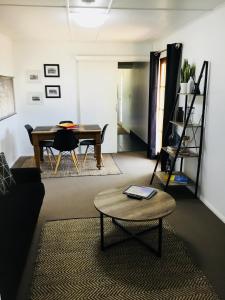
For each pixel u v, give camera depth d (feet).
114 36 16.11
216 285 6.64
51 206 11.00
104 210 7.65
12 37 16.30
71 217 10.07
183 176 12.55
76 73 18.58
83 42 18.16
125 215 7.35
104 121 19.63
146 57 18.88
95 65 18.61
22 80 18.12
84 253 7.88
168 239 8.62
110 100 19.34
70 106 19.03
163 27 13.39
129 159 18.12
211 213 10.44
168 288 6.51
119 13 10.75
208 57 10.66
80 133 15.15
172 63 13.78
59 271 7.13
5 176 9.43
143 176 14.58
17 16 11.15
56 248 8.13
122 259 7.61
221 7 9.54
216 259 7.64
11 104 16.89
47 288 6.54
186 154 11.62
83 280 6.80
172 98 14.08
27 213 7.59
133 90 25.95
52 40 17.62
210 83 10.53
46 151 18.58
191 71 11.84
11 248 5.85
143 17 11.44
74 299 6.22
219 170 10.02
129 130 28.58
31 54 17.85
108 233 8.96
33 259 7.61
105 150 20.10
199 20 11.40
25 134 18.88
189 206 11.02
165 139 14.15
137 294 6.33
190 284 6.64
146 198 8.39
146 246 8.08
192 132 12.30
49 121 19.02
